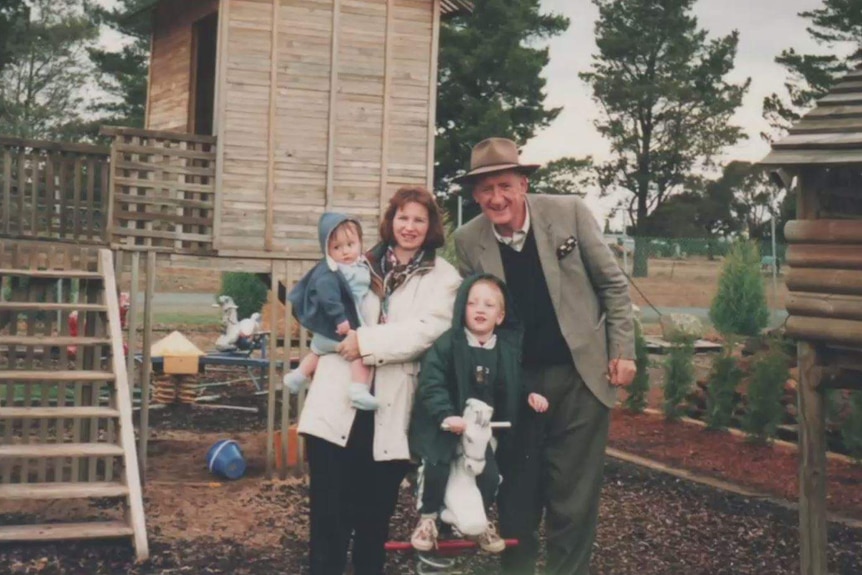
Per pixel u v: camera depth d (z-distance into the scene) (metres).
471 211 49.06
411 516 8.95
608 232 67.75
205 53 13.23
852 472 10.69
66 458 10.42
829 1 52.41
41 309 8.98
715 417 12.59
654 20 63.12
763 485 10.25
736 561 7.99
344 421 5.46
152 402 15.46
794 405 12.36
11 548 7.79
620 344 6.04
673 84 61.97
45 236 10.10
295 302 5.73
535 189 57.50
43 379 8.61
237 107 10.52
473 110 47.81
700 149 65.25
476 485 5.38
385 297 5.64
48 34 60.03
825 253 6.64
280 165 10.66
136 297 10.24
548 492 6.13
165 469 10.87
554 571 6.10
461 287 5.52
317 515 5.50
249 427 13.81
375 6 10.91
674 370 13.24
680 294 36.56
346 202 10.86
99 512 8.91
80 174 10.18
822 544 6.77
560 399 6.05
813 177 6.78
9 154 9.97
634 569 7.73
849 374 6.68
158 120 12.93
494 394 5.51
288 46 10.67
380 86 10.95
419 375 5.43
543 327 6.02
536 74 49.47
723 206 69.31
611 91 62.97
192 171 10.39
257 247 10.59
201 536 8.31
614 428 12.96
